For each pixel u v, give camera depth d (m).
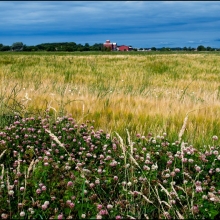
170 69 26.67
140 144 5.22
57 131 5.75
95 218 3.12
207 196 3.63
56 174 4.05
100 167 4.33
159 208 3.49
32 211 3.27
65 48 144.12
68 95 9.12
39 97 8.69
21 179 3.99
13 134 5.37
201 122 6.80
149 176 4.03
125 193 3.65
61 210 3.43
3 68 23.83
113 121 6.66
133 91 11.48
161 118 6.80
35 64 29.69
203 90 14.04
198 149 5.41
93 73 22.05
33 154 4.82
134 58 42.44
